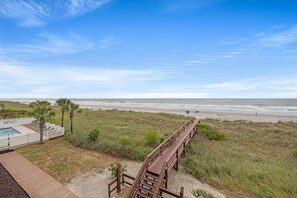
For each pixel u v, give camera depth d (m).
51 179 8.23
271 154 13.33
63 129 16.28
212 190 7.89
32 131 17.38
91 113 37.50
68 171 9.27
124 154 11.55
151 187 6.26
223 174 9.14
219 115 40.38
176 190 7.86
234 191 7.81
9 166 9.48
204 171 9.35
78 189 7.55
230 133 20.45
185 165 10.21
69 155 11.62
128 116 33.22
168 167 7.68
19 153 11.60
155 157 8.32
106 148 12.37
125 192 7.25
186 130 15.73
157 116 33.88
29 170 9.11
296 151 12.95
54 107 49.88
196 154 12.08
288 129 23.28
